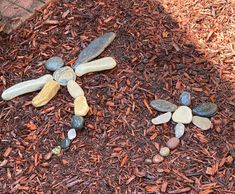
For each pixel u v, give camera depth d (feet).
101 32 3.46
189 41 3.38
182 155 2.77
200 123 2.91
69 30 3.50
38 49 3.40
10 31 3.52
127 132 2.90
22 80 3.23
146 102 3.04
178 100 3.05
